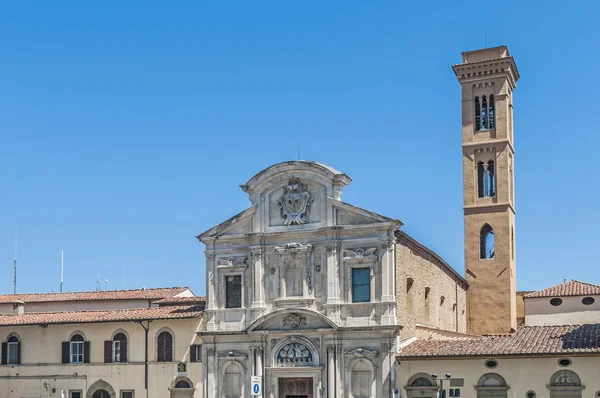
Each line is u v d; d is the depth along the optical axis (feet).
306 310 208.23
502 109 301.02
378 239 205.98
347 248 209.26
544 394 186.91
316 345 208.33
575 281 263.49
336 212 211.61
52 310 267.80
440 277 251.60
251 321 214.90
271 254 216.54
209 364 217.97
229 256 220.64
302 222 214.28
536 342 194.49
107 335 232.32
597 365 183.52
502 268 291.79
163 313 230.07
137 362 228.22
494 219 295.69
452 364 195.62
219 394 216.33
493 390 191.01
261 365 212.64
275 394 210.79
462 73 306.55
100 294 267.80
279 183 218.18
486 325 290.15
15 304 257.96
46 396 234.58
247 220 220.02
